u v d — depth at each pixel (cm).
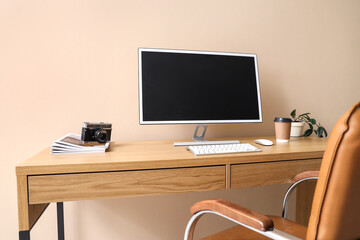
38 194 91
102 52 150
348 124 59
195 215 79
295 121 162
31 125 144
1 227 143
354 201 60
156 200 162
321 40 186
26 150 144
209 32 164
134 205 159
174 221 165
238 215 67
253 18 172
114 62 152
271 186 181
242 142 144
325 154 62
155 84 131
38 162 94
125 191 97
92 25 149
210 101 138
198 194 168
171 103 132
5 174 142
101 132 117
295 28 180
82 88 149
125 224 158
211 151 111
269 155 110
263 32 174
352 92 194
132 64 154
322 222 61
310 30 183
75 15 146
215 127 167
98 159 99
